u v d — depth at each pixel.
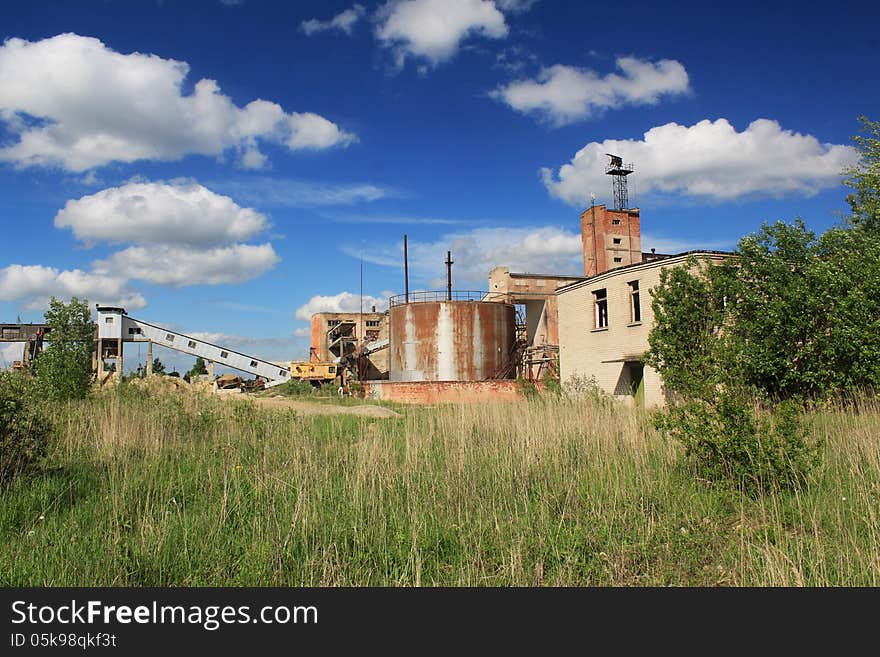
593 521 6.58
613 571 5.44
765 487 7.50
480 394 36.06
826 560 5.40
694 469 8.50
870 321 14.23
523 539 6.00
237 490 7.60
